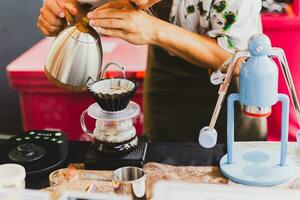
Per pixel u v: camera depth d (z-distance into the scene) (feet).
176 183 3.78
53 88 8.53
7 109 9.96
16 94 9.84
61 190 4.30
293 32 7.81
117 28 5.60
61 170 4.55
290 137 7.61
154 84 7.06
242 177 4.43
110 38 9.21
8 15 9.46
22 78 8.43
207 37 6.12
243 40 5.95
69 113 8.72
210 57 6.07
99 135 4.72
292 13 7.82
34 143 4.96
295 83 7.82
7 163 4.62
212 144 4.56
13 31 9.57
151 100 7.17
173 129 7.10
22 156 4.71
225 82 4.44
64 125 8.82
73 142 5.14
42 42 9.52
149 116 7.29
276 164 4.64
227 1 5.82
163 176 4.53
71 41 4.57
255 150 4.89
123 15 5.57
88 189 4.31
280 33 7.84
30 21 9.50
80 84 4.67
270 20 7.77
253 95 4.25
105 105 4.58
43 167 4.58
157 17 6.38
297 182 4.42
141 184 4.02
